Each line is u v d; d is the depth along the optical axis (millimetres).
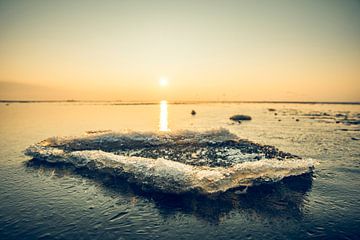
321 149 15211
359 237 5730
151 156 12477
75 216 6664
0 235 5801
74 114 49844
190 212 6875
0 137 19312
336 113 55812
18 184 8867
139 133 15969
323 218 6566
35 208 7105
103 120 35406
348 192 8219
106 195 7957
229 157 12336
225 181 8383
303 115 48344
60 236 5777
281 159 12008
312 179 9430
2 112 56438
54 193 8117
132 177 9031
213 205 7270
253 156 12555
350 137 20078
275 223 6324
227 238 5703
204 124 30141
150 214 6781
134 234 5859
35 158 12125
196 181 8180
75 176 9672
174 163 9234
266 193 8086
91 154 11172
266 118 40219
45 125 28188
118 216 6676
